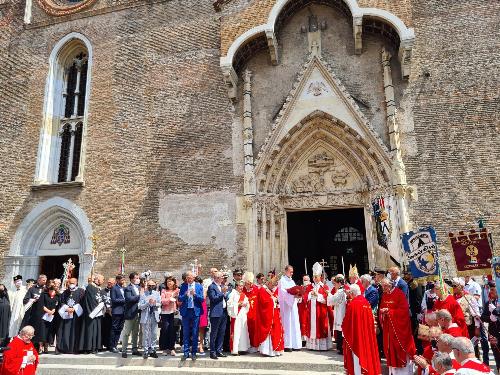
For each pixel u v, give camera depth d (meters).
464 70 15.81
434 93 15.85
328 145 16.86
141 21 20.11
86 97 19.81
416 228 14.62
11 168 19.66
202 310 10.76
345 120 16.08
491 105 15.16
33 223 18.70
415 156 15.37
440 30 16.50
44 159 19.58
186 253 16.62
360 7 15.93
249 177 16.27
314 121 16.64
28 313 12.11
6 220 19.06
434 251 10.28
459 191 14.63
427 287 10.55
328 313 11.66
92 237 17.59
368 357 8.03
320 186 16.64
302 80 16.78
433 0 16.91
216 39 18.73
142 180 17.92
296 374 8.96
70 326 11.71
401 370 8.35
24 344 8.01
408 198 14.97
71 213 18.36
